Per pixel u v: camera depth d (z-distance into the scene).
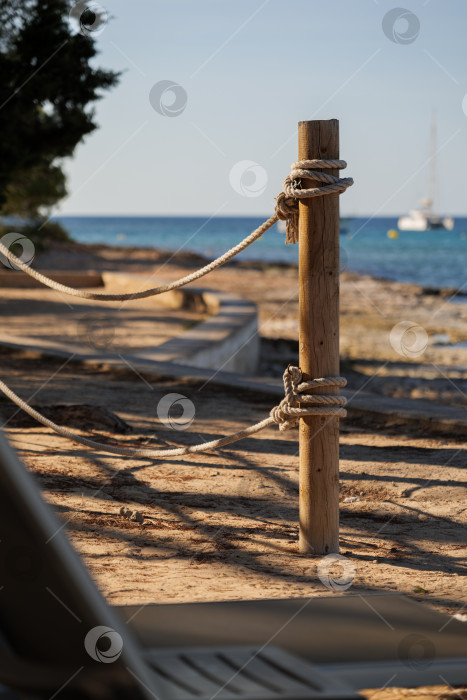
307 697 1.77
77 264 44.91
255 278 43.84
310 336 4.18
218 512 4.99
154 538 4.41
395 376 15.91
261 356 18.75
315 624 2.92
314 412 4.18
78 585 1.15
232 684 1.90
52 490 5.26
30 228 37.88
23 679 1.12
